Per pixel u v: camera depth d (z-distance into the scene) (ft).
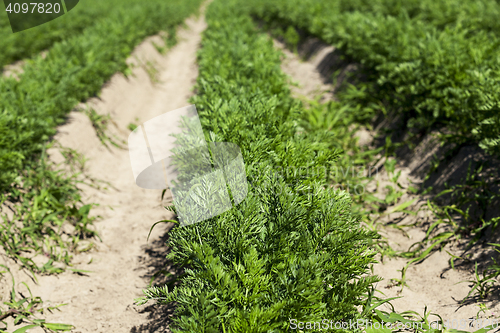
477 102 13.87
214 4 55.42
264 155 11.39
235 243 8.89
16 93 19.33
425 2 29.37
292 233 9.25
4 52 32.94
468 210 13.37
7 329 10.71
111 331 10.89
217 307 8.17
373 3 35.47
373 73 23.77
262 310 7.55
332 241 8.98
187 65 42.88
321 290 8.04
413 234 13.80
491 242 11.84
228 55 22.66
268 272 8.84
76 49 26.23
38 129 17.46
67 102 21.66
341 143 19.60
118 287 12.67
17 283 12.14
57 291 12.55
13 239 13.37
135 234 15.47
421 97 17.80
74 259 14.05
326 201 9.72
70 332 10.93
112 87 29.09
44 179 16.63
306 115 21.70
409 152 17.88
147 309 11.55
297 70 34.12
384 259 12.87
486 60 16.15
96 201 17.85
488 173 13.89
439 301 10.80
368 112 22.03
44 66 23.99
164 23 54.54
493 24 23.49
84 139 21.75
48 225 14.93
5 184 14.66
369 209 15.53
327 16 35.94
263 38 27.14
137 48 40.29
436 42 18.37
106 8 55.01
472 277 11.18
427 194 15.24
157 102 32.63
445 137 15.94
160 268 13.28
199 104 15.11
